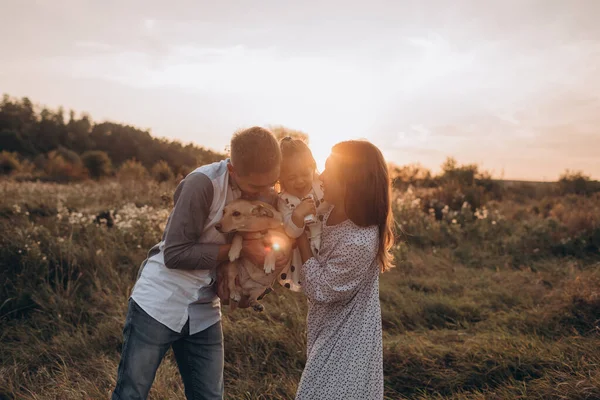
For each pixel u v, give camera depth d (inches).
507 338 173.3
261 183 88.1
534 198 689.0
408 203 408.2
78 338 173.5
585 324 194.1
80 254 233.6
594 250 337.4
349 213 91.5
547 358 154.5
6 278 213.8
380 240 96.1
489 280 268.7
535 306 225.5
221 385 102.3
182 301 93.6
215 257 90.1
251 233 91.8
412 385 151.3
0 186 422.6
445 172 682.2
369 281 95.8
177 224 88.5
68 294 205.5
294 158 94.5
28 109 2123.5
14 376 148.5
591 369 145.2
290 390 142.9
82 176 874.1
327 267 91.2
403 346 168.7
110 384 140.5
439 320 209.0
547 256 331.0
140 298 92.9
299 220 91.0
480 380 150.0
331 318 94.1
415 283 259.9
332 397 90.2
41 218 307.0
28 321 190.4
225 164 94.4
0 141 1851.6
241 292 94.1
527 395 137.3
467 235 368.2
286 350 166.6
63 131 1990.7
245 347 166.4
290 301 209.5
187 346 100.3
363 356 91.7
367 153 92.5
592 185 705.6
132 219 284.5
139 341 91.5
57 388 140.0
